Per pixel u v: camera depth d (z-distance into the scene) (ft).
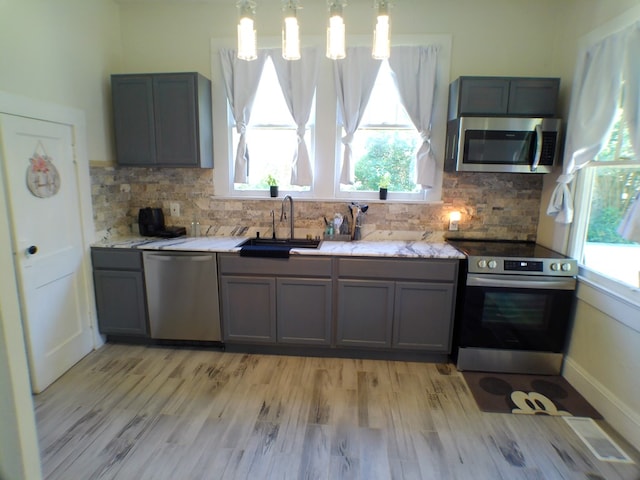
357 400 7.79
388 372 8.89
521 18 9.48
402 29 9.73
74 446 6.42
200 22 10.21
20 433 2.21
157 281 9.45
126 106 9.81
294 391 8.09
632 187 6.88
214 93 10.44
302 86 10.04
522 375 8.77
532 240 10.30
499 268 8.34
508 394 8.04
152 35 10.39
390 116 10.30
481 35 9.62
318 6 9.77
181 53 10.41
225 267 9.22
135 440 6.58
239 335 9.57
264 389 8.16
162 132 9.83
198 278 9.34
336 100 10.16
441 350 9.14
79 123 9.02
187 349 9.89
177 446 6.46
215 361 9.31
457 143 8.94
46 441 6.53
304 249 9.18
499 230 10.39
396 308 9.04
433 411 7.47
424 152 9.95
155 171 10.94
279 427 6.96
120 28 10.46
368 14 9.64
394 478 5.86
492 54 9.66
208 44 10.28
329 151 10.39
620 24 7.03
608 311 7.27
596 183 7.91
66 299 8.75
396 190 10.68
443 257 8.66
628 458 6.31
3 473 2.16
